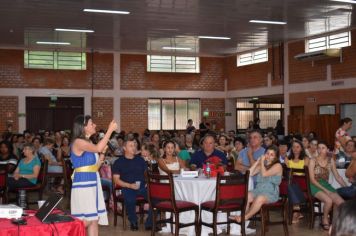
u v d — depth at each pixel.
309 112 15.01
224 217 6.63
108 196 8.30
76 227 3.41
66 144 10.67
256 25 12.97
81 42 15.77
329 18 12.12
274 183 6.32
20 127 16.88
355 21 12.52
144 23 12.55
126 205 6.93
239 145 9.82
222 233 6.64
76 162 4.57
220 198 5.84
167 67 18.75
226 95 19.36
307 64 15.08
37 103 17.31
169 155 7.36
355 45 13.40
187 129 16.41
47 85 17.25
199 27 13.18
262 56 17.34
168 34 14.23
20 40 15.36
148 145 8.41
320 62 14.55
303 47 15.27
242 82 18.34
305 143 9.34
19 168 8.12
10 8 10.77
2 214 3.48
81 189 4.52
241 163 7.55
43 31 13.68
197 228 6.11
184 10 11.09
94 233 4.61
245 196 5.97
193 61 19.09
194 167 7.14
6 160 9.09
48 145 10.48
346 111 13.79
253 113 19.56
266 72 16.98
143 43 16.03
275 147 6.45
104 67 17.89
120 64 18.08
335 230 1.47
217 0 10.13
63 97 17.56
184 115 19.00
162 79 18.62
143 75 18.38
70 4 10.43
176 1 10.22
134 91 18.27
